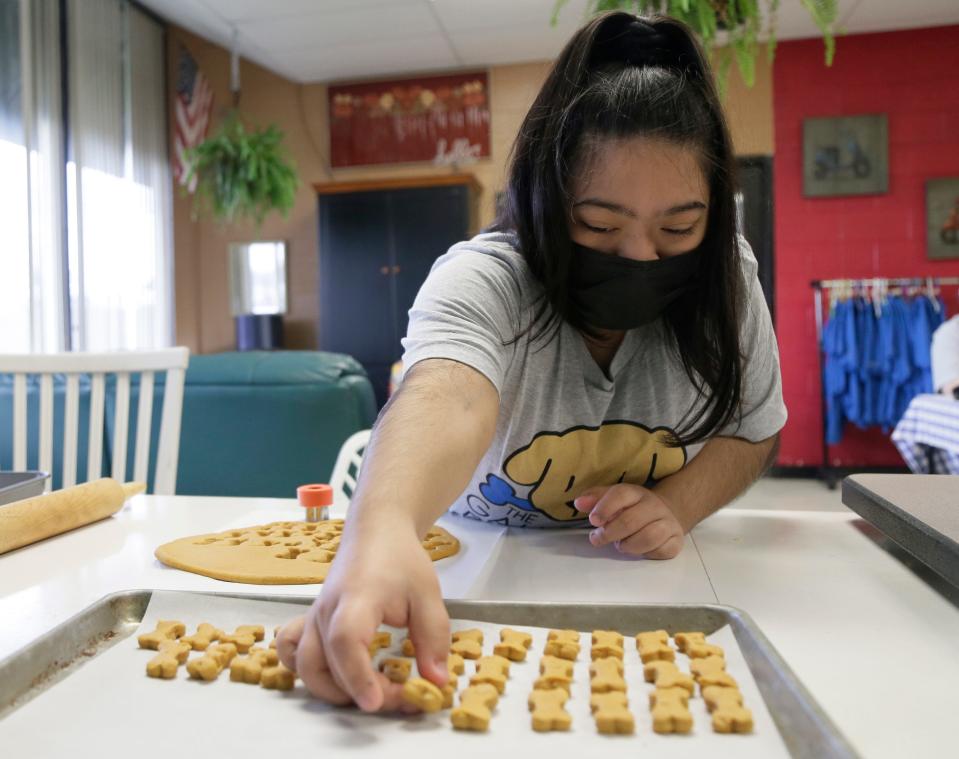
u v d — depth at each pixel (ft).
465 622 2.06
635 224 2.34
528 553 2.95
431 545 2.89
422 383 2.11
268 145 13.64
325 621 1.55
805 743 1.40
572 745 1.48
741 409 3.00
